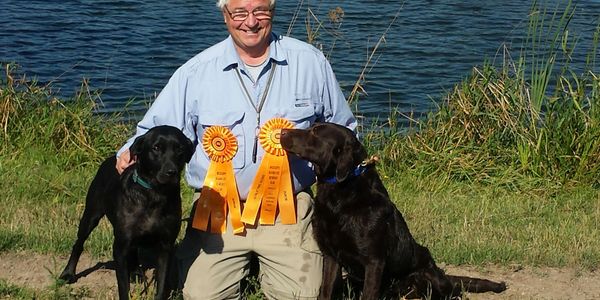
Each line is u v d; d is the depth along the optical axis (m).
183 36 17.39
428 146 9.27
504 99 9.44
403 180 8.80
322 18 18.30
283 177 5.39
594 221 7.66
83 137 9.16
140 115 11.04
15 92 9.36
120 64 15.13
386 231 5.26
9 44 15.98
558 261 6.44
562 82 9.78
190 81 5.42
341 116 5.62
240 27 5.23
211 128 5.35
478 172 9.00
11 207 7.15
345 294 5.70
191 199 7.68
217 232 5.41
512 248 6.63
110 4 19.92
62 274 5.72
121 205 5.06
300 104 5.38
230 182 5.38
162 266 5.20
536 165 9.07
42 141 9.09
